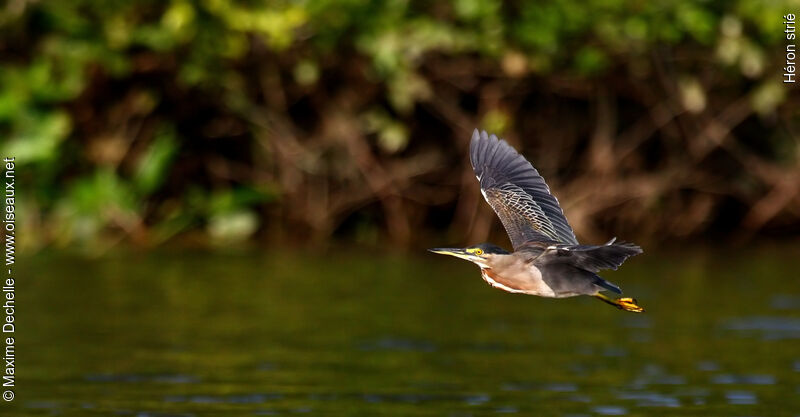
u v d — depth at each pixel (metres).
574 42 16.64
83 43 16.05
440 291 13.80
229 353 10.77
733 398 9.45
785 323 12.13
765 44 16.86
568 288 7.00
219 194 16.89
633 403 9.30
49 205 16.36
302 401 9.28
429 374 10.16
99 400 9.24
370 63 16.53
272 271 14.73
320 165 16.88
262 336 11.41
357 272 14.79
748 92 17.14
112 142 16.48
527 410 9.09
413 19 16.39
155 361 10.45
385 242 17.08
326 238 16.97
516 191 7.67
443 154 17.12
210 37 16.06
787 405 9.26
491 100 16.86
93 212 16.22
